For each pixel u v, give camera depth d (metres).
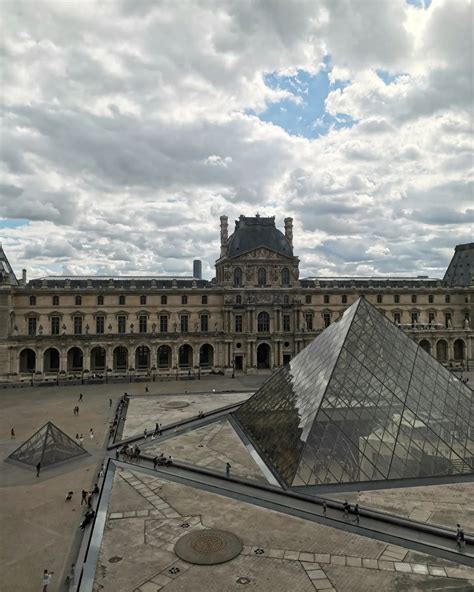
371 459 55.16
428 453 57.16
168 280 149.75
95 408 96.81
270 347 149.38
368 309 74.44
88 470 60.06
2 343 130.62
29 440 65.06
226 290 146.12
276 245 154.75
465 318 166.88
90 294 140.25
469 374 146.12
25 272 153.50
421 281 169.12
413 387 65.19
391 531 42.66
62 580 35.56
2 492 53.03
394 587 33.97
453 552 38.81
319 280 167.75
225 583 34.56
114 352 145.75
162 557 38.19
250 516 45.62
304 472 52.97
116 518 45.25
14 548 40.44
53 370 141.88
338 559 37.88
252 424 75.12
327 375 63.97
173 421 83.50
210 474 56.75
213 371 144.38
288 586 34.16
